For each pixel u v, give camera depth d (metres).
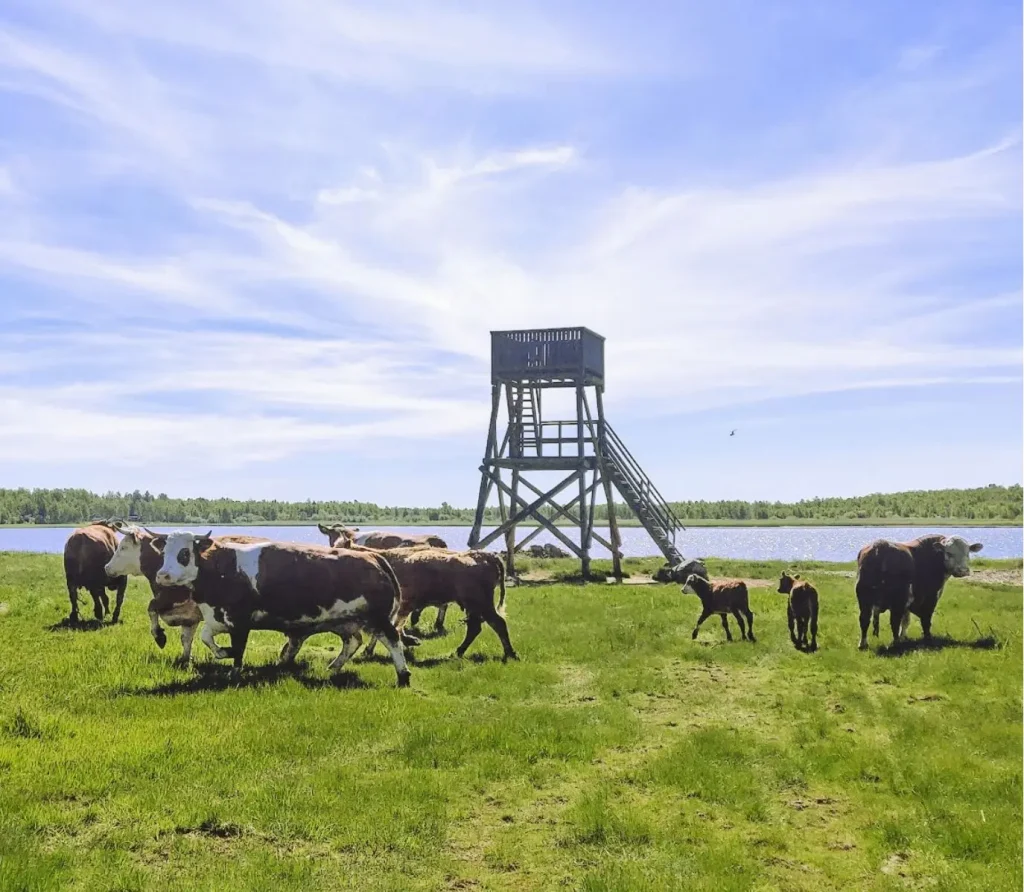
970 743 10.77
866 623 17.16
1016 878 7.26
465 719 11.41
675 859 7.64
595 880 7.11
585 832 8.12
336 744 10.30
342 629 14.23
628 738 11.03
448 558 16.02
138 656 14.49
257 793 8.64
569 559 40.09
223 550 13.81
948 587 27.78
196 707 11.54
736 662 15.70
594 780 9.62
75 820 7.93
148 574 15.91
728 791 9.24
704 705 12.77
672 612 21.44
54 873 6.89
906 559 17.22
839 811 8.92
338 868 7.31
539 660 15.76
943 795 9.15
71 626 17.61
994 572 33.69
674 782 9.50
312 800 8.52
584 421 33.22
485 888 7.15
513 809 8.77
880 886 7.25
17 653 14.41
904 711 12.18
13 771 8.90
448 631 18.92
